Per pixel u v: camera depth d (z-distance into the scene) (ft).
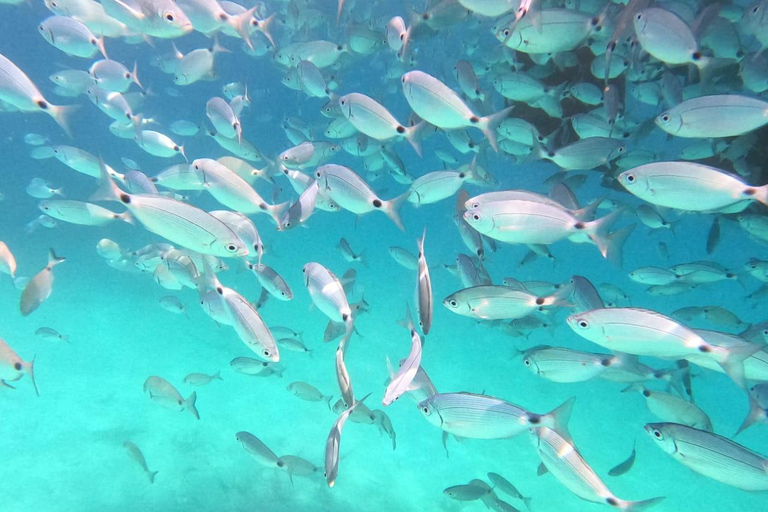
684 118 2.48
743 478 1.94
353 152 4.97
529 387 5.64
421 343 2.03
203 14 3.37
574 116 3.98
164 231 2.14
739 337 2.03
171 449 3.94
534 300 2.30
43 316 5.73
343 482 3.82
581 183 4.62
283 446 4.16
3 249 3.09
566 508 3.79
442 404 2.13
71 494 3.41
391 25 4.02
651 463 4.44
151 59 5.72
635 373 3.04
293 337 4.00
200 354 5.43
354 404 1.98
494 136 2.65
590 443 4.71
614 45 2.95
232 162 3.71
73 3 3.67
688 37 2.62
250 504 3.47
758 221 4.25
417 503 3.72
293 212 2.78
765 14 3.01
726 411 5.70
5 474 3.51
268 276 2.94
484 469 4.15
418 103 2.72
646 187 2.30
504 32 2.99
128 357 5.21
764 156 4.29
